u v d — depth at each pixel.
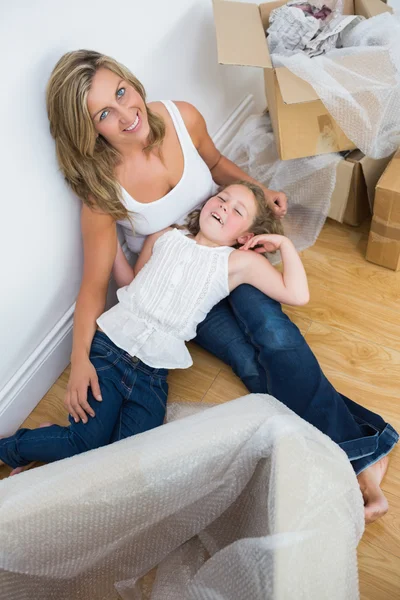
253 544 0.78
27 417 1.31
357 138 1.33
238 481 0.88
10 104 0.99
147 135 1.16
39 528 0.81
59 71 1.02
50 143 1.11
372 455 1.10
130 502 0.84
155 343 1.19
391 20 1.34
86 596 0.97
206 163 1.46
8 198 1.06
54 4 1.01
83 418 1.13
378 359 1.30
